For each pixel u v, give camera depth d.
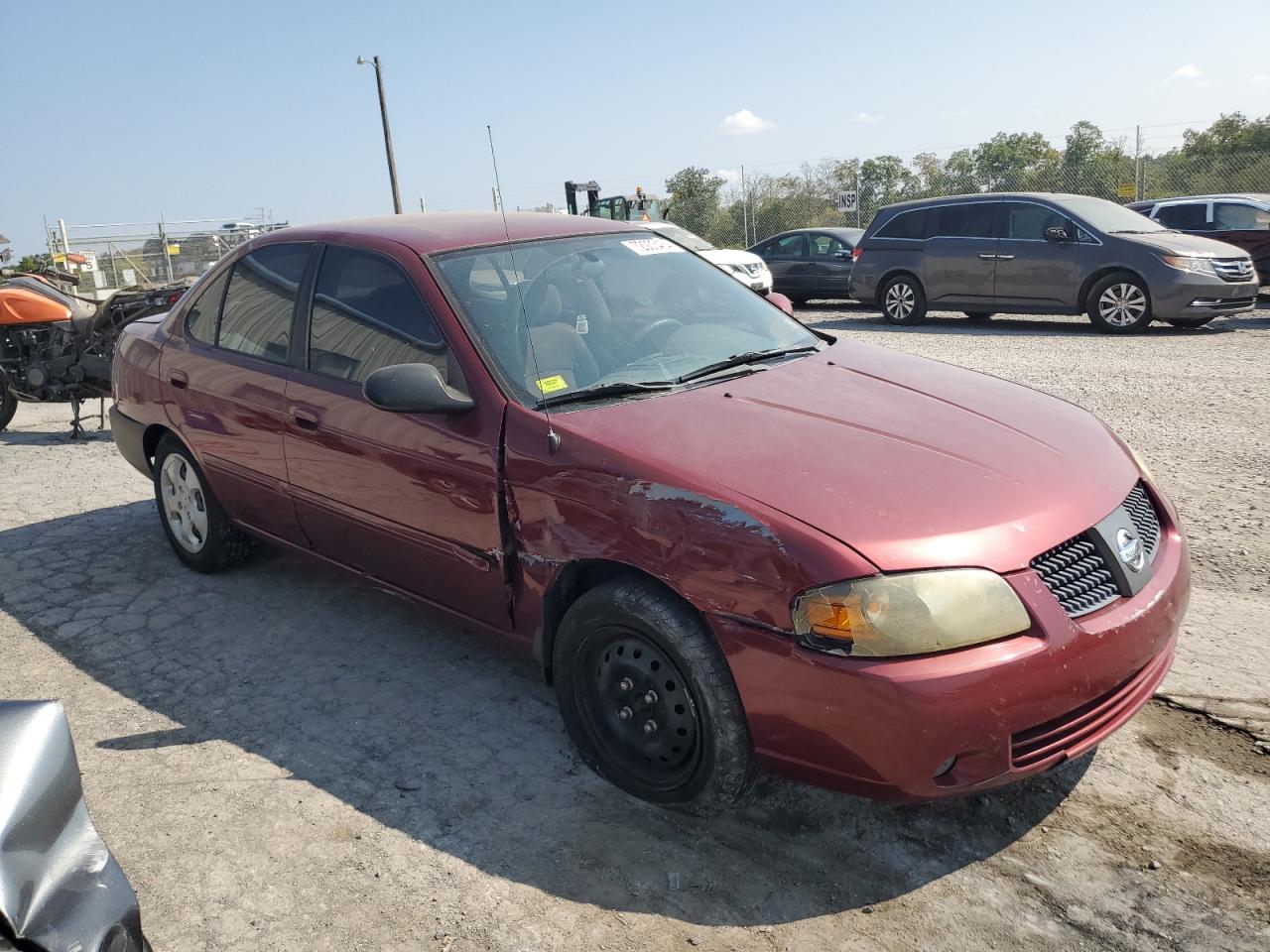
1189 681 3.59
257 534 4.52
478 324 3.48
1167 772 3.10
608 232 4.26
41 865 1.73
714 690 2.72
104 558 5.32
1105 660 2.64
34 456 7.82
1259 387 8.40
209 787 3.22
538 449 3.12
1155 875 2.67
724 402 3.26
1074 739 2.66
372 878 2.78
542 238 4.04
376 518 3.71
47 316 8.35
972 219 13.48
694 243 16.94
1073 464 3.00
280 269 4.27
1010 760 2.55
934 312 15.89
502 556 3.26
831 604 2.49
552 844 2.88
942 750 2.47
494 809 3.05
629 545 2.86
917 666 2.45
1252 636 3.90
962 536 2.59
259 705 3.74
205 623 4.46
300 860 2.86
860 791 2.59
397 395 3.22
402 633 4.30
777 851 2.82
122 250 28.81
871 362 3.81
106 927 1.77
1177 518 3.18
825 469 2.81
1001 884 2.66
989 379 3.79
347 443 3.72
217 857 2.89
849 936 2.50
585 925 2.56
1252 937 2.44
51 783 1.81
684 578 2.73
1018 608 2.55
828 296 17.53
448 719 3.59
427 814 3.04
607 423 3.12
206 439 4.49
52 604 4.73
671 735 2.90
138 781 3.27
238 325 4.42
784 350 3.85
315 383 3.90
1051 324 13.59
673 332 3.78
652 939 2.51
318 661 4.07
